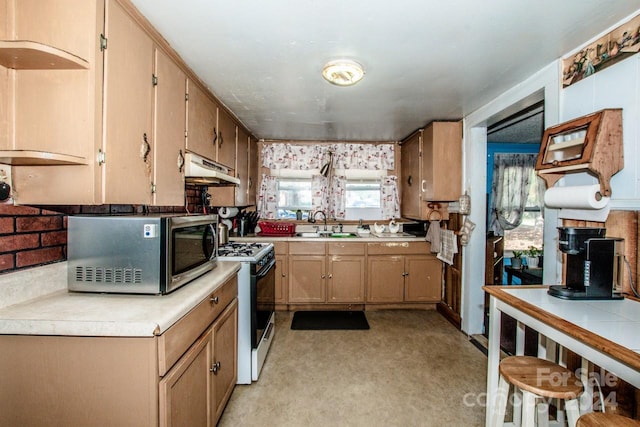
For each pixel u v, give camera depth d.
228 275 1.72
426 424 1.71
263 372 2.24
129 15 1.25
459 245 3.06
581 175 1.60
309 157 4.02
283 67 1.86
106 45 1.12
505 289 1.58
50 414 1.02
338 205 4.04
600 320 1.14
